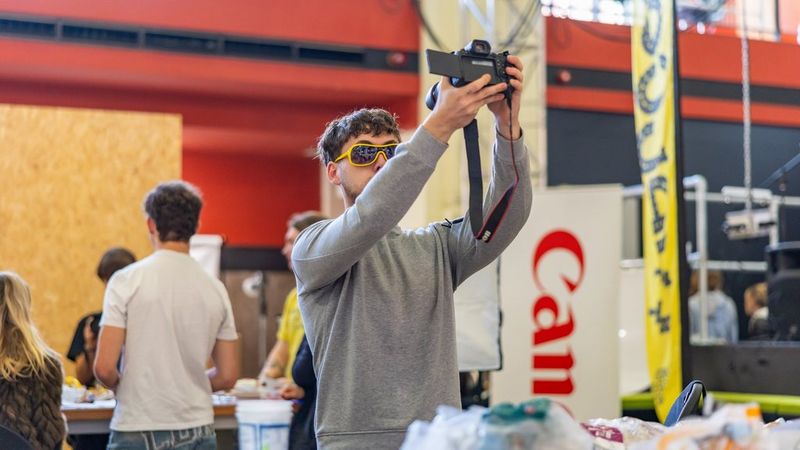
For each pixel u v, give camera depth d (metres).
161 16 9.09
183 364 3.45
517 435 1.41
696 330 7.48
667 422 2.38
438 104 1.79
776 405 4.54
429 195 9.36
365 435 1.88
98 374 3.39
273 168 12.03
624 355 5.75
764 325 7.45
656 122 4.96
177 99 9.86
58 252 7.17
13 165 7.15
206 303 3.50
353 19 9.69
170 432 3.40
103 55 8.90
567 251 5.00
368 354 1.91
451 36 9.73
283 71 9.45
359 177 2.00
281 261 10.89
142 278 3.44
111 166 7.34
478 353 3.87
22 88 9.30
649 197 5.00
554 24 10.34
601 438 1.75
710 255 10.23
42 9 8.73
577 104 10.33
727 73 10.88
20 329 3.20
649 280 4.98
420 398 1.90
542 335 4.98
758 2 11.30
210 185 11.80
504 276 5.02
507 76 1.84
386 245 1.98
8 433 2.66
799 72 11.07
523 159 1.94
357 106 10.30
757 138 11.01
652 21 5.01
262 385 4.74
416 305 1.94
